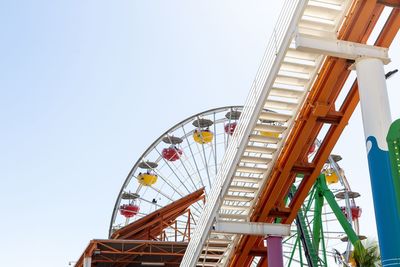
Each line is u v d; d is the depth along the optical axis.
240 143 23.39
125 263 45.56
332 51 18.94
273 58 21.08
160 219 50.97
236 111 56.31
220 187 24.73
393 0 20.19
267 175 24.59
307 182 25.55
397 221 16.31
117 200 58.34
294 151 23.83
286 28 19.97
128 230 51.41
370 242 28.47
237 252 28.14
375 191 16.95
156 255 44.66
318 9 19.94
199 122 56.34
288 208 26.28
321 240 44.62
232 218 25.83
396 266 15.91
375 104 18.08
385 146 17.25
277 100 22.64
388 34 20.77
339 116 23.61
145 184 58.47
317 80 22.45
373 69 18.72
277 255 25.03
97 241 42.91
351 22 20.27
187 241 46.94
